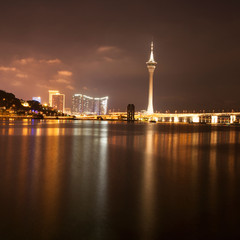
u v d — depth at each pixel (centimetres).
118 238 912
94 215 1095
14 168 2072
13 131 7150
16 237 914
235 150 3597
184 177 1827
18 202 1239
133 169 2116
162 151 3391
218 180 1739
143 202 1262
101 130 9106
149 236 926
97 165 2283
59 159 2578
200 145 4312
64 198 1308
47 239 904
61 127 10600
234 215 1107
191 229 977
